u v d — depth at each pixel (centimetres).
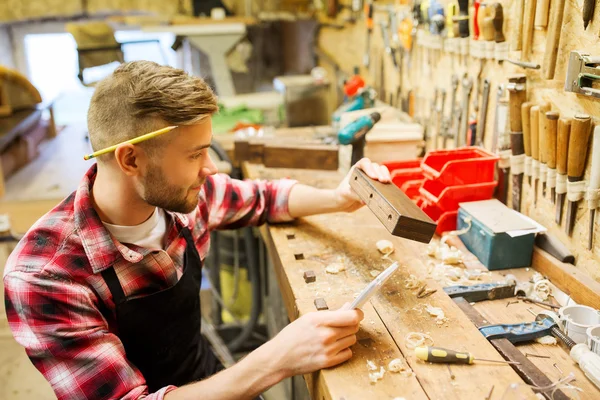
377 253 145
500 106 160
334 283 131
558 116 136
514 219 147
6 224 214
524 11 147
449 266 144
